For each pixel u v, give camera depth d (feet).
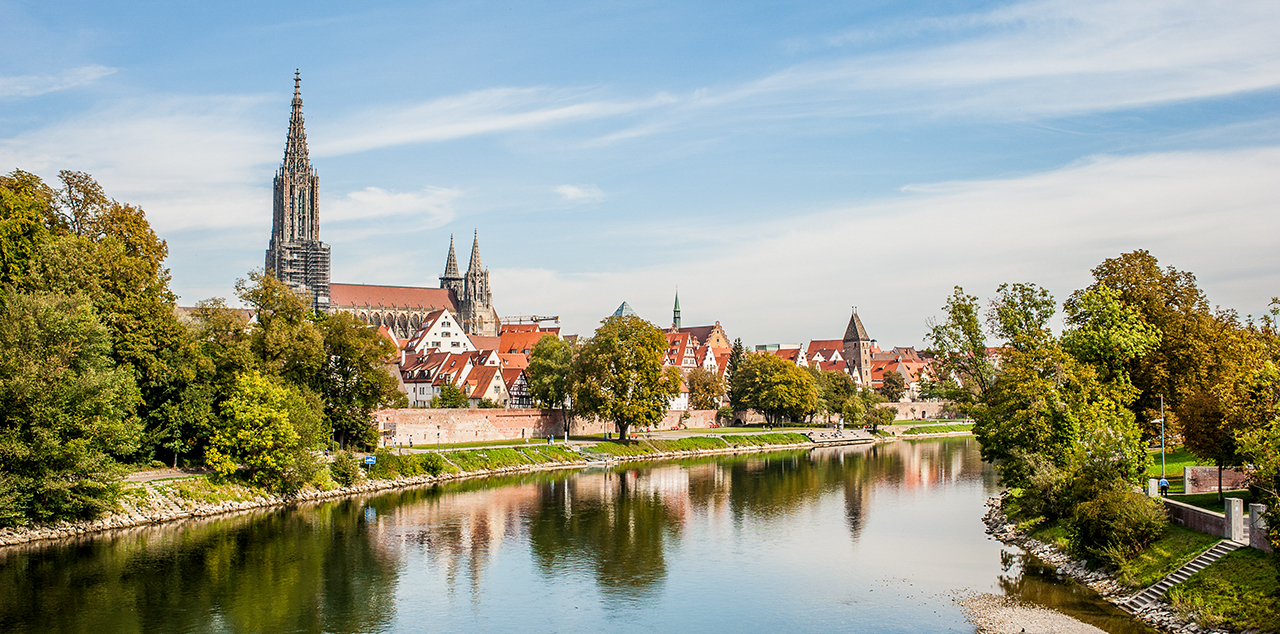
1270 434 167.32
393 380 419.54
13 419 246.88
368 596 216.54
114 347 309.42
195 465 344.08
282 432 333.21
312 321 414.21
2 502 242.58
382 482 395.55
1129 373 286.05
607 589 223.51
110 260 316.60
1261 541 172.55
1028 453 260.62
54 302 259.80
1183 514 205.26
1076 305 296.30
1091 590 206.08
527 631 191.83
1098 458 215.51
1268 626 152.97
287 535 281.95
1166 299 313.12
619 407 538.88
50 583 220.23
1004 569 234.17
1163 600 181.57
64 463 252.62
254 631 189.78
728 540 280.31
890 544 271.49
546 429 570.46
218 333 357.20
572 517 322.34
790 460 539.70
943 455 576.20
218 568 239.30
